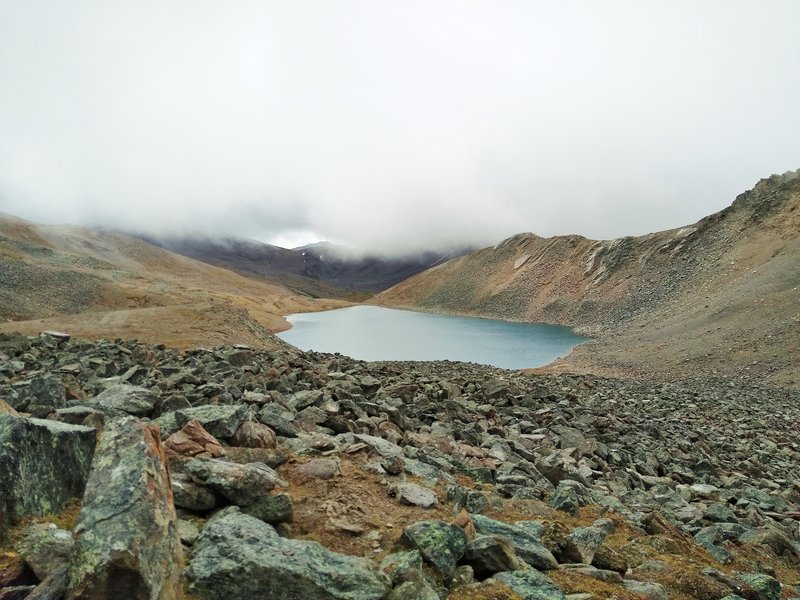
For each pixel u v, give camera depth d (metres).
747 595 9.78
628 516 13.71
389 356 102.25
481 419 24.27
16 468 6.92
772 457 28.55
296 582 6.44
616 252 195.25
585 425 26.70
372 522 9.54
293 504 9.78
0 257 117.38
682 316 107.12
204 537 7.15
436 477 13.20
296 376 26.36
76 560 5.54
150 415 15.05
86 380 22.00
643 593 8.59
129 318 68.19
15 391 12.91
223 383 21.05
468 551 8.53
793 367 57.66
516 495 13.45
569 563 9.62
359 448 13.64
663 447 26.28
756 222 142.88
